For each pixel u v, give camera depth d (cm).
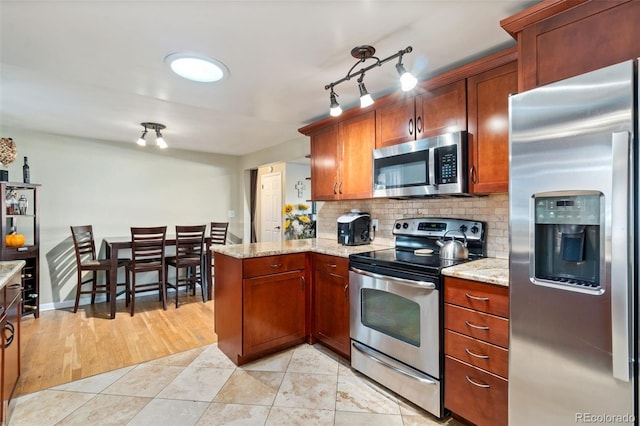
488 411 158
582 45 124
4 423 172
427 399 181
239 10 143
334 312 251
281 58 189
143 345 278
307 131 314
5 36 160
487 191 185
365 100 197
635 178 106
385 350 206
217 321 272
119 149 441
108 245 390
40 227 382
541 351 128
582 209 118
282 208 498
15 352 203
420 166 212
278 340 254
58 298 394
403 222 259
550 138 124
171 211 486
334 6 142
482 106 187
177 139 431
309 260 272
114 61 188
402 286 193
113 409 188
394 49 182
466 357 167
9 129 365
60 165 397
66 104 287
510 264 137
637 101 105
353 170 269
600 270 113
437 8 145
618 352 107
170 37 164
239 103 266
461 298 168
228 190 546
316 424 175
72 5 137
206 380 220
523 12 135
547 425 127
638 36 113
